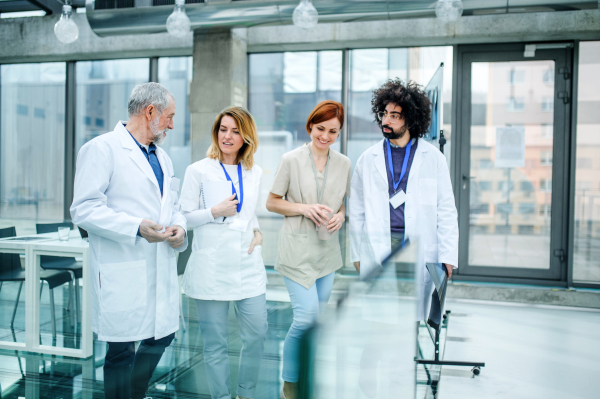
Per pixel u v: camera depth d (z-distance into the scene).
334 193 2.09
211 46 4.57
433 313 2.48
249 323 1.61
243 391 1.48
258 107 5.10
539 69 4.43
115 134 1.64
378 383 1.39
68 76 5.47
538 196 4.46
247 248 1.77
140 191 1.64
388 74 4.80
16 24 5.36
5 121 5.68
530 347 3.07
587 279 4.35
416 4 3.65
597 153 4.33
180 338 1.66
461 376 2.58
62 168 5.55
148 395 1.57
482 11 3.71
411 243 1.51
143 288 1.61
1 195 5.70
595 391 2.40
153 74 5.29
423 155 2.34
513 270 4.49
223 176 1.85
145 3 4.27
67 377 1.63
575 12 4.12
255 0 4.02
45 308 1.92
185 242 1.75
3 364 1.71
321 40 4.69
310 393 1.35
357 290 1.41
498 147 4.53
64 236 2.54
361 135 4.89
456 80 4.58
